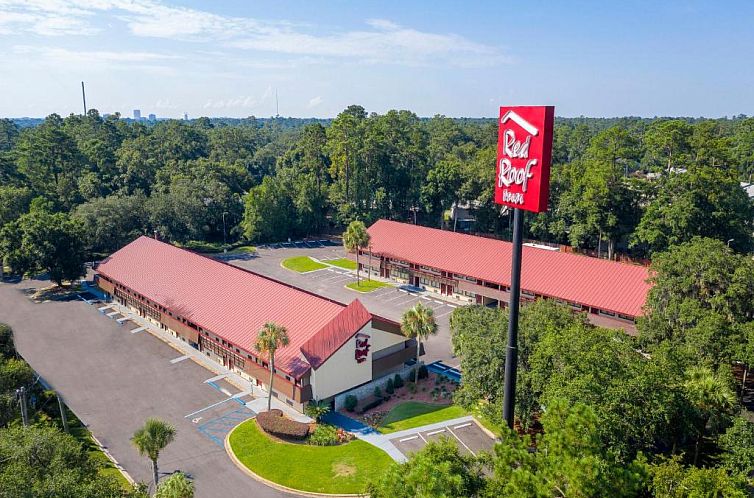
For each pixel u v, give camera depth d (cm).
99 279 8256
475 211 12544
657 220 8731
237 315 5931
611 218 9538
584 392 3322
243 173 14612
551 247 11150
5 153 13562
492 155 11856
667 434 3594
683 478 2639
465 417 4844
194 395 5281
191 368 5872
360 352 5194
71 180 12506
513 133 2825
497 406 4191
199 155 17250
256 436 4512
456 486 2334
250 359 5453
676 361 4019
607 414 3191
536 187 2714
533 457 2530
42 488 2453
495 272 7744
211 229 12406
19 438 2888
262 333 4619
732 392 3778
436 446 2628
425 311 5322
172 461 4203
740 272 4847
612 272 6838
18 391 3841
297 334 5269
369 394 5331
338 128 12544
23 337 6669
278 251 11388
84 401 5128
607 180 9762
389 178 13175
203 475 4034
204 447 4403
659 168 9550
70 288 8631
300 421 4772
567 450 2456
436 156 15525
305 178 12838
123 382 5528
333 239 12588
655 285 5484
